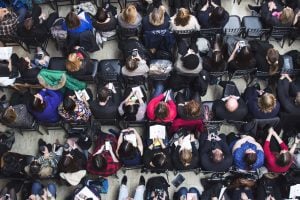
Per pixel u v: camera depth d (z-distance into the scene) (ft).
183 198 16.21
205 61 16.81
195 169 16.29
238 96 16.92
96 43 17.75
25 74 16.85
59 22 17.47
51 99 16.35
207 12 17.30
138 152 15.72
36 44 18.04
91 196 15.81
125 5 19.40
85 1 19.48
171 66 16.88
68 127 17.39
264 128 16.67
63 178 15.76
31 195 16.11
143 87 17.89
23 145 18.01
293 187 15.85
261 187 16.19
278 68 16.57
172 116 15.97
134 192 17.16
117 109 16.34
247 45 16.81
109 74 17.10
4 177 16.34
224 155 15.80
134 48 17.07
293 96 16.53
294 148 16.62
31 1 18.85
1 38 17.90
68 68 16.25
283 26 17.25
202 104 16.62
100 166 15.31
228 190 16.53
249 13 19.99
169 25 16.88
